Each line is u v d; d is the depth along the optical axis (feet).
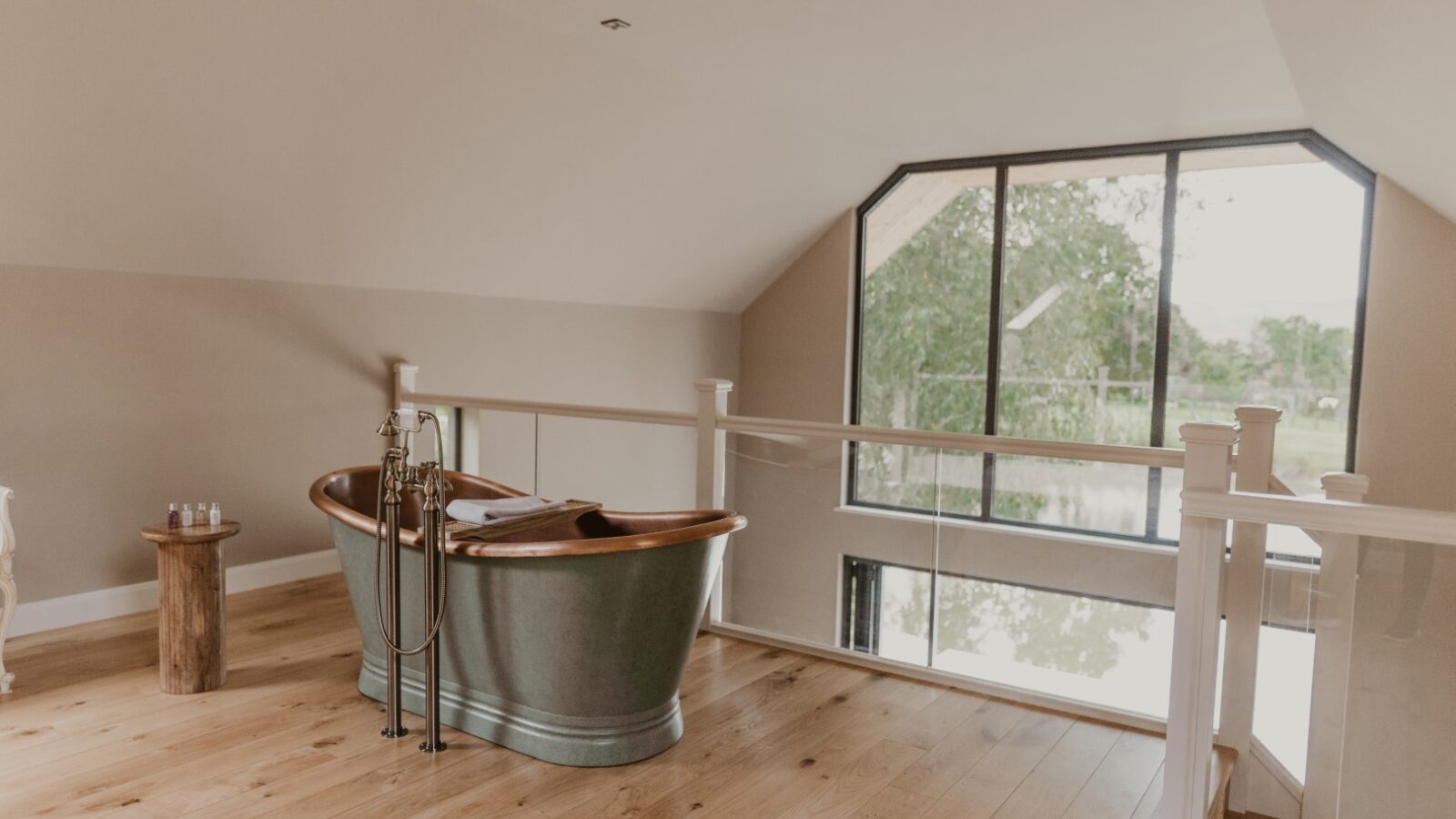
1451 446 15.80
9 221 11.33
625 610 8.58
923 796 8.48
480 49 12.19
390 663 9.28
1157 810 8.33
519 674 9.00
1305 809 7.99
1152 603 10.00
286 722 9.70
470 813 7.96
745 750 9.31
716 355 22.76
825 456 12.11
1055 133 17.62
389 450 9.05
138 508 13.20
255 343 14.25
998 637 10.96
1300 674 8.13
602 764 8.83
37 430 12.18
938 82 14.42
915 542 11.50
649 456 13.82
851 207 21.35
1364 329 16.42
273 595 14.17
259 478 14.49
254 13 10.37
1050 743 9.67
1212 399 17.98
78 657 11.41
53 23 9.48
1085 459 10.36
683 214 18.21
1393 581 7.36
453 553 8.98
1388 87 10.75
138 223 12.23
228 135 11.63
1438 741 7.23
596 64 13.32
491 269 16.89
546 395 18.78
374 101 12.22
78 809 7.86
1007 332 20.01
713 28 12.17
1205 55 12.89
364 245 14.66
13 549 10.25
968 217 20.31
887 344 21.52
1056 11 11.34
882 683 11.22
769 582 12.61
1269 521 6.82
